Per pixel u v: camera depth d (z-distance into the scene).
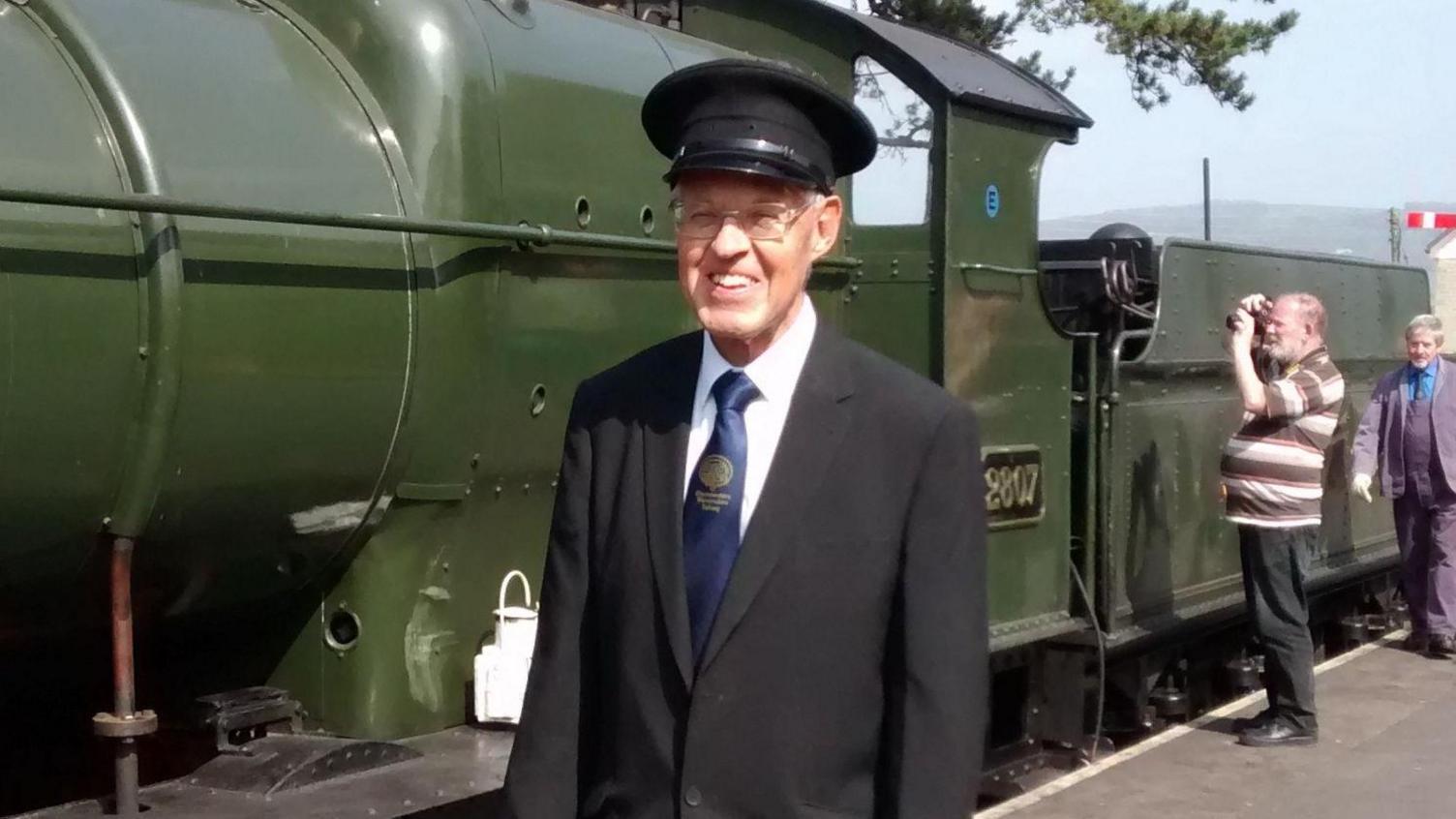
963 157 5.63
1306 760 6.52
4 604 3.26
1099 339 6.98
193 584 3.61
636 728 2.33
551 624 2.45
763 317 2.31
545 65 4.30
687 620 2.31
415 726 3.98
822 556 2.28
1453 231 19.02
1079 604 6.40
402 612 3.96
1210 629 7.70
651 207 4.67
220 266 3.34
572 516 2.46
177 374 3.25
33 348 3.01
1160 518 6.92
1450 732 6.98
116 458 3.22
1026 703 6.25
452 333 3.89
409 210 3.81
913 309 5.61
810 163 2.32
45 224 3.04
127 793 3.25
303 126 3.68
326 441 3.64
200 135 3.40
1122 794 6.05
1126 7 14.70
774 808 2.25
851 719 2.29
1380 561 9.22
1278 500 6.62
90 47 3.29
